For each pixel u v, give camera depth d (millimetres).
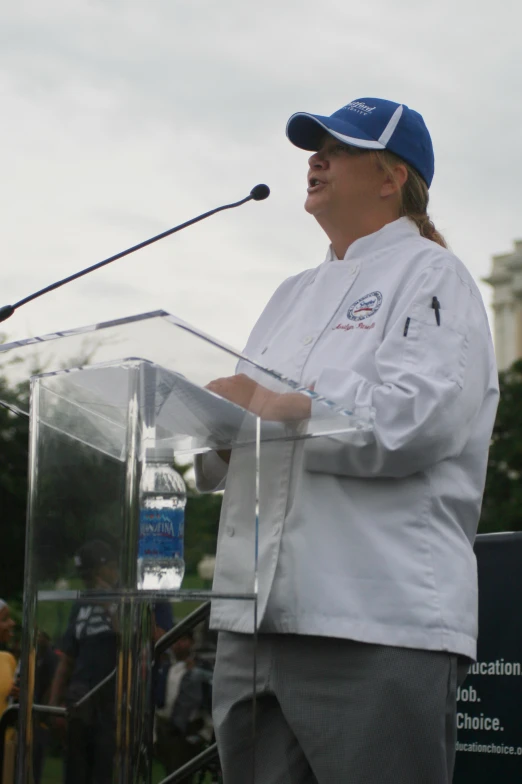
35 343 1901
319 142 2535
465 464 2213
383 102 2529
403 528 2086
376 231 2445
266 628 2088
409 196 2512
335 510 2096
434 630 2023
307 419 1911
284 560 2094
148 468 1854
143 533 1834
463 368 2107
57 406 1962
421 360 2094
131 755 1794
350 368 2205
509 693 2648
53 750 1885
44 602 1948
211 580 1938
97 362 1853
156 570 1853
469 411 2105
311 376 2258
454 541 2131
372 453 2035
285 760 2121
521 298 39625
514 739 2623
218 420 1897
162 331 1743
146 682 1817
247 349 2584
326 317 2357
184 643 1984
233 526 1915
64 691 1884
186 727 2014
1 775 3453
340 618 2025
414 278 2232
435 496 2119
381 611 2027
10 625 6531
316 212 2500
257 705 2156
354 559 2064
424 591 2043
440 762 2018
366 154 2455
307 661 2072
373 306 2275
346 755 2010
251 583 1847
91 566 1872
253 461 1917
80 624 1881
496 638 2693
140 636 1814
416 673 2008
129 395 1829
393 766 1994
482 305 2268
